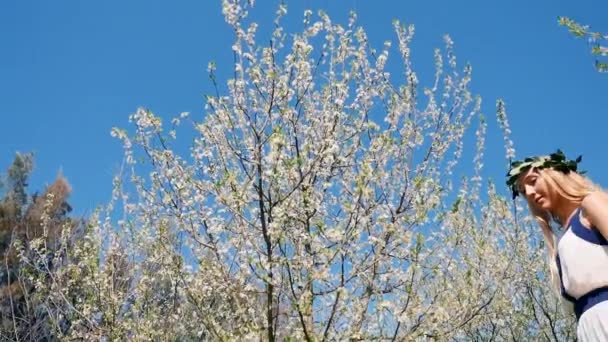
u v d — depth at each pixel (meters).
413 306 5.78
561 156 2.26
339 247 5.38
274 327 5.73
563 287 2.01
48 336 8.52
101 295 7.52
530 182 2.27
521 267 8.59
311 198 5.82
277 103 6.21
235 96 6.15
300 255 5.53
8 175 20.12
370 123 6.37
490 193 8.63
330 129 6.25
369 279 5.75
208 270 6.19
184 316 7.23
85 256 8.03
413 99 6.76
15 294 10.13
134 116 6.45
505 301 7.77
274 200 5.96
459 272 7.17
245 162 6.00
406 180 6.12
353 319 5.61
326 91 6.61
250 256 5.46
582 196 2.11
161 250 6.72
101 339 7.64
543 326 9.81
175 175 6.38
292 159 5.95
